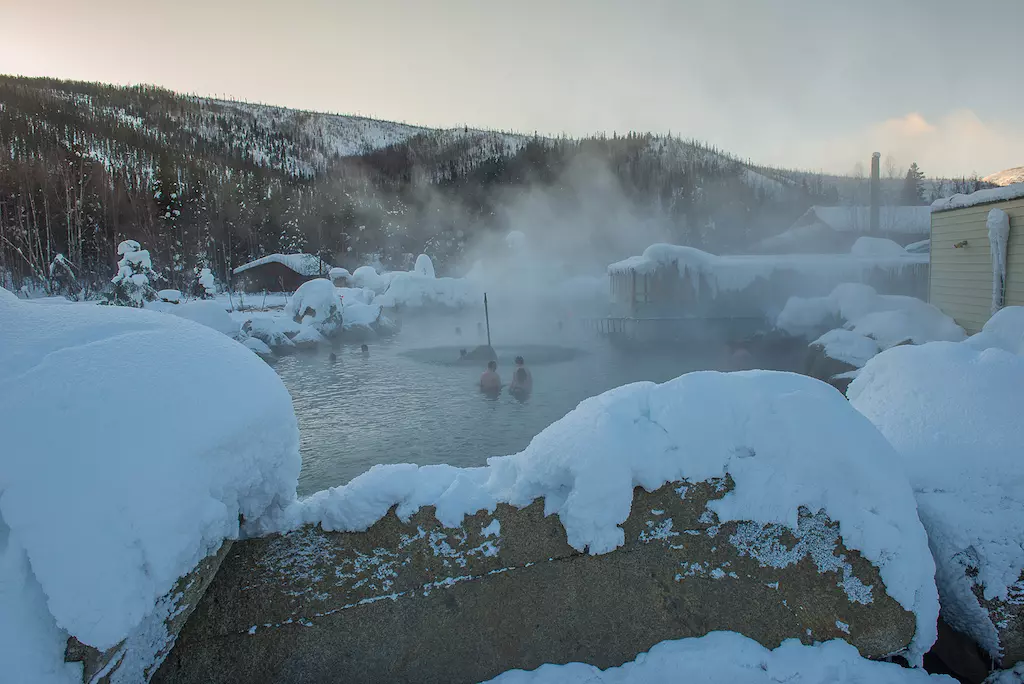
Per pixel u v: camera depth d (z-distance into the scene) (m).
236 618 2.25
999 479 2.69
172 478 1.84
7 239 32.03
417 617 2.32
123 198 44.31
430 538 2.38
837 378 9.70
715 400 2.55
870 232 36.22
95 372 1.94
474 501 2.45
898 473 2.42
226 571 2.28
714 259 19.52
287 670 2.26
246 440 2.13
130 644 1.82
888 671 2.23
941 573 2.64
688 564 2.37
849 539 2.31
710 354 15.75
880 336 10.99
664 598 2.37
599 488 2.35
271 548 2.31
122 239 39.47
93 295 30.36
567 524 2.37
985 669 2.54
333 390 12.45
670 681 2.21
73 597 1.62
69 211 35.34
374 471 2.49
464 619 2.34
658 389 2.65
